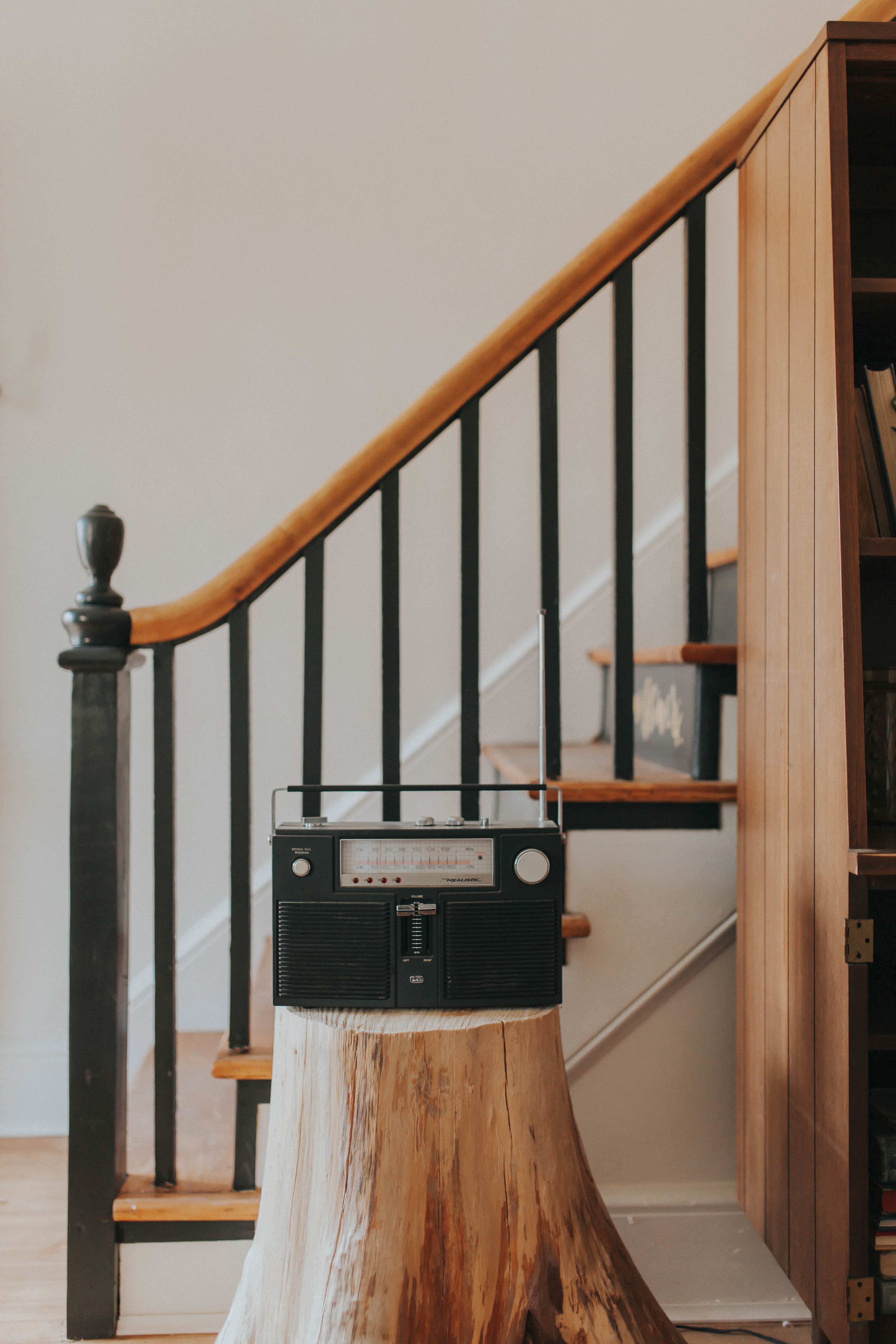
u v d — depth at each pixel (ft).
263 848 6.82
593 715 6.99
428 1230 3.03
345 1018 3.21
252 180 6.97
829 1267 3.36
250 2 6.96
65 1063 6.57
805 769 3.60
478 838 3.28
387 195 7.04
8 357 6.78
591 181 7.07
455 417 4.42
